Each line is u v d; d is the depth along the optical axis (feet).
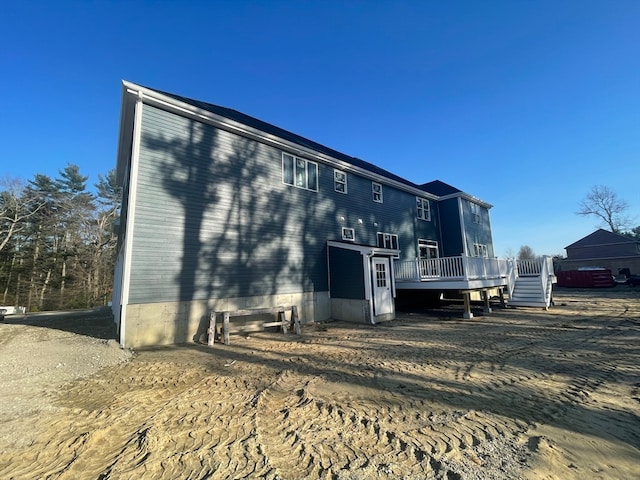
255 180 37.14
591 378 16.92
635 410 12.86
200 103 39.58
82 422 12.33
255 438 11.01
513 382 16.42
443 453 9.79
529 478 8.48
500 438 10.69
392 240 58.39
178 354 24.07
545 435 10.86
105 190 123.75
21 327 38.99
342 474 8.81
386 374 18.13
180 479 8.74
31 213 98.17
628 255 135.33
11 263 95.81
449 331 32.24
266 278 36.55
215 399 14.79
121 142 37.93
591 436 10.80
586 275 100.27
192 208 31.24
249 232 35.68
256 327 31.19
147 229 28.04
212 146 33.76
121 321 26.05
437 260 44.98
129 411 13.39
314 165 45.16
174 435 11.27
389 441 10.66
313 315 40.75
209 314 31.04
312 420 12.42
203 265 31.32
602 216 178.91
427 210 70.23
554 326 34.19
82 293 99.14
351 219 50.14
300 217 41.68
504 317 41.65
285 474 8.89
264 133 37.55
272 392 15.61
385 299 41.73
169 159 30.25
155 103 29.66
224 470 9.12
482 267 46.24
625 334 29.19
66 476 8.93
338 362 21.03
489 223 84.79
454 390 15.38
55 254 100.83
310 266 41.78
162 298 28.25
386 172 72.59
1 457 9.85
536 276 54.39
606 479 8.46
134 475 8.93
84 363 20.76
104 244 110.83
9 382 17.12
